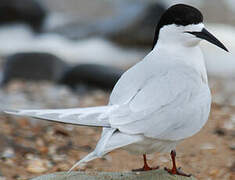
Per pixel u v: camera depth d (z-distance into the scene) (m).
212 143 11.50
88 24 29.67
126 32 27.83
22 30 29.89
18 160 10.30
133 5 29.52
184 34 7.41
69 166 10.21
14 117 12.34
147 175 7.90
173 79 7.11
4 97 15.27
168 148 7.12
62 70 18.95
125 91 7.03
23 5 30.88
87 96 15.98
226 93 16.98
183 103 6.97
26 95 15.73
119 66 23.11
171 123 6.79
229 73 21.53
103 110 6.60
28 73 18.66
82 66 17.23
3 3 30.52
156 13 28.23
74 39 28.48
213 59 23.95
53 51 25.95
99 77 16.89
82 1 36.00
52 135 11.58
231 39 27.86
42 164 10.22
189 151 11.04
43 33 29.66
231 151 11.09
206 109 7.20
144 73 7.22
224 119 13.32
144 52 27.36
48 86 17.22
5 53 24.59
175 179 7.74
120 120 6.54
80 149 11.07
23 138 11.19
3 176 9.59
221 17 34.34
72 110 6.47
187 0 35.28
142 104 6.78
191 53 7.52
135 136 6.55
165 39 7.56
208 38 7.31
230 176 9.94
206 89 7.36
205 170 10.20
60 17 32.47
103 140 6.35
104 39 28.27
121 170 10.04
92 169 10.06
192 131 7.02
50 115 6.29
